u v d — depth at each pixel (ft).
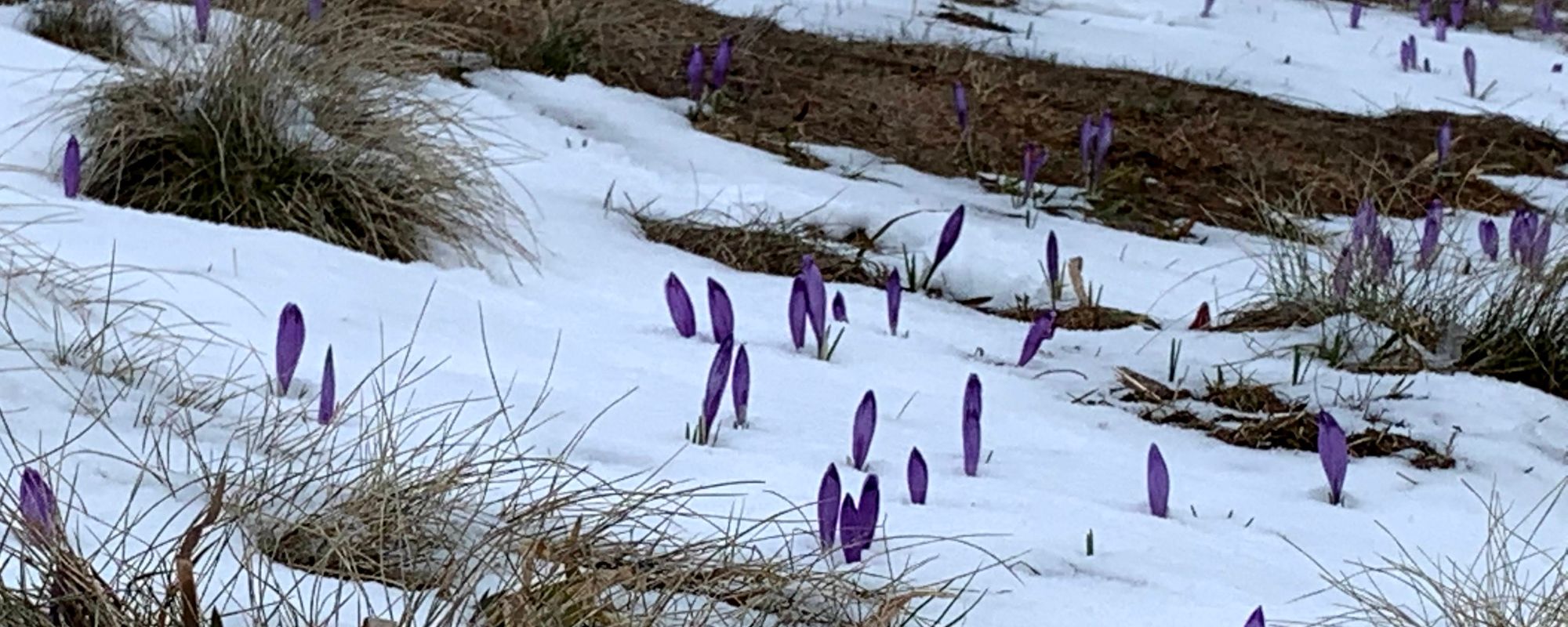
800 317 16.20
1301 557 11.93
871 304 18.93
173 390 11.75
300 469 10.34
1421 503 13.61
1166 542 11.76
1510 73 37.78
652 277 18.71
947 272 20.85
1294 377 16.65
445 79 25.32
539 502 9.33
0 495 8.34
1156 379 16.93
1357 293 19.17
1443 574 11.23
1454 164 29.32
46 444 10.03
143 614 7.74
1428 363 17.76
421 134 19.13
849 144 26.50
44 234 15.02
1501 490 14.15
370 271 16.29
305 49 19.71
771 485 11.78
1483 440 15.33
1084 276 21.18
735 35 31.58
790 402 14.44
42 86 20.04
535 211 20.04
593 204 21.16
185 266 15.08
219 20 24.07
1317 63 36.73
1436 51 39.58
